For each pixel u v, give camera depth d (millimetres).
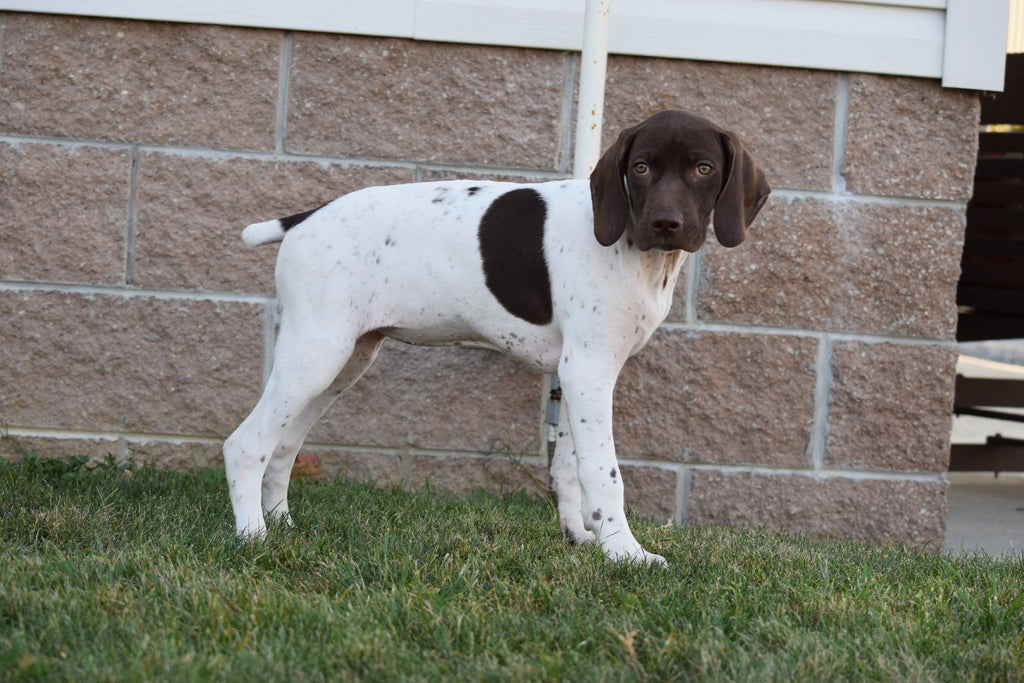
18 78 4172
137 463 4305
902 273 4316
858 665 2199
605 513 2984
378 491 4059
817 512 4363
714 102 4273
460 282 3141
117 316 4258
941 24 4262
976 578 3088
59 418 4293
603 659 2189
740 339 4297
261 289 4273
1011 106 6035
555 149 4281
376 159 4262
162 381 4289
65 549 2891
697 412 4312
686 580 2777
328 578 2668
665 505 4355
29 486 3631
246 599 2383
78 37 4168
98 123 4195
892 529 4379
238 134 4227
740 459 4344
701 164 2797
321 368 3107
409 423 4348
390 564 2754
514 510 3830
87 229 4223
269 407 3125
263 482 3416
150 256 4238
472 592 2559
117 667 1954
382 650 2137
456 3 4180
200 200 4230
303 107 4227
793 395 4328
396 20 4180
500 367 4336
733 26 4219
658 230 2717
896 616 2527
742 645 2355
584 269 2998
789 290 4293
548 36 4207
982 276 7160
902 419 4352
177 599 2367
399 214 3188
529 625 2365
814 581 2855
